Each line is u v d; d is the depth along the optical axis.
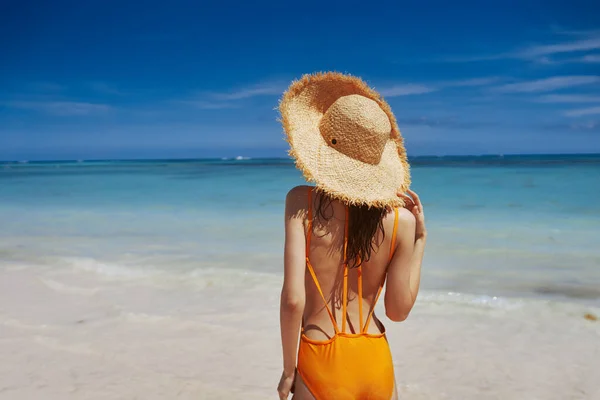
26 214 12.95
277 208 13.61
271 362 4.11
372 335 2.17
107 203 15.41
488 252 7.83
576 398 3.53
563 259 7.30
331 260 2.16
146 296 5.71
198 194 18.22
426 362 4.09
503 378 3.81
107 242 8.96
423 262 7.24
